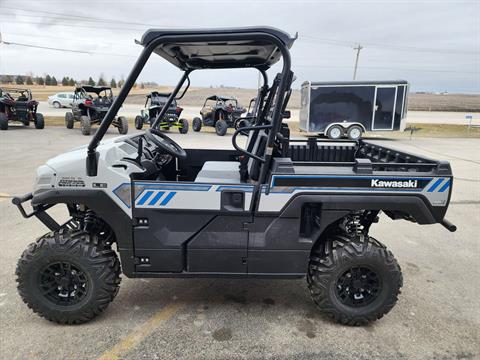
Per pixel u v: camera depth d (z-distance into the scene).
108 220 2.33
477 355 2.25
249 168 2.56
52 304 2.42
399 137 16.75
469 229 4.52
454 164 9.02
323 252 2.46
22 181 6.21
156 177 2.87
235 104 15.58
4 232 4.04
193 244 2.38
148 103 15.79
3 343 2.28
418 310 2.74
